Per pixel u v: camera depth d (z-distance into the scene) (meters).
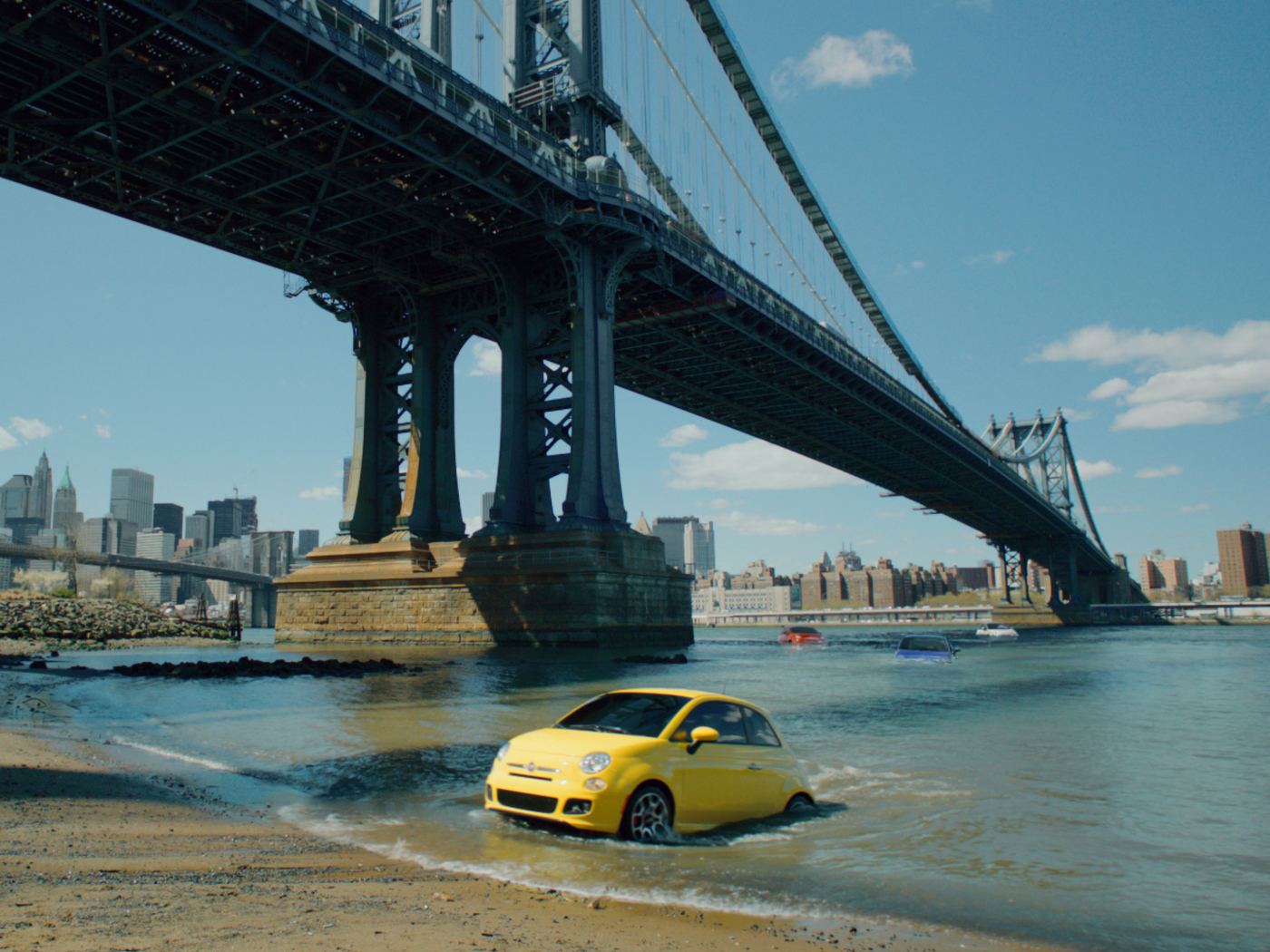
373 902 6.00
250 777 11.60
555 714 18.44
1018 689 26.69
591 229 54.81
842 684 28.33
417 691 23.95
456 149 45.16
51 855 6.78
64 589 98.88
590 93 56.91
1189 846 8.27
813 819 9.37
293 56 38.50
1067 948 5.59
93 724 16.94
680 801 8.62
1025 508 164.75
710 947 5.41
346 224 51.59
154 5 33.56
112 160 43.78
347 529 59.91
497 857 7.55
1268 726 17.59
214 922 5.29
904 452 125.56
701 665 38.62
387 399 63.28
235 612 65.94
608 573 49.09
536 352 57.50
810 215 92.00
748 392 97.31
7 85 40.00
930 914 6.20
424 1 57.94
